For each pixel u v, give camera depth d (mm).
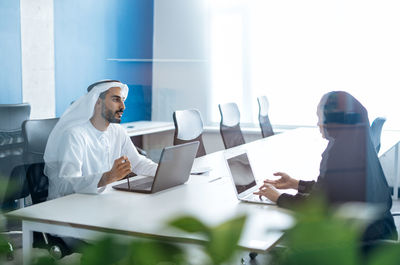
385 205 1400
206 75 4137
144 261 181
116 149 2168
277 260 210
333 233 179
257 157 2432
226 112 3068
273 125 3514
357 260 174
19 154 2301
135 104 4117
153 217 1332
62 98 3291
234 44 3932
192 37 4219
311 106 3484
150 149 3816
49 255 215
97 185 1661
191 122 2783
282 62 3666
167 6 4168
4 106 2432
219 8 4094
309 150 2650
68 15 3346
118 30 3828
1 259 222
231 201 1545
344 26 3387
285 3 3572
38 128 2018
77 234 1283
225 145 2975
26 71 3035
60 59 3279
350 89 3289
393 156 2953
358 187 1363
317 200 194
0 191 320
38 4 3102
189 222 180
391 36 3262
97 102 2113
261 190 1521
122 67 3889
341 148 1432
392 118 3094
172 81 4258
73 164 1918
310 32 3549
